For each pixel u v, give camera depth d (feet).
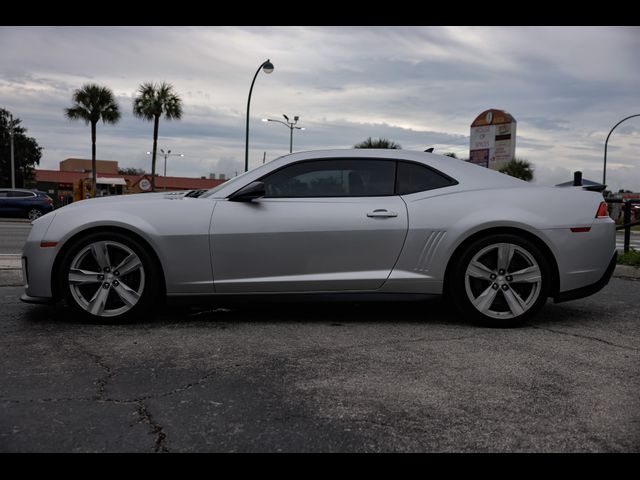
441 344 11.71
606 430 7.50
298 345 11.58
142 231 12.94
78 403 8.29
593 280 13.60
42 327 12.95
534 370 10.02
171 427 7.49
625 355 11.01
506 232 13.43
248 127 74.38
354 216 13.30
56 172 177.68
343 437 7.25
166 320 13.75
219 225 13.12
